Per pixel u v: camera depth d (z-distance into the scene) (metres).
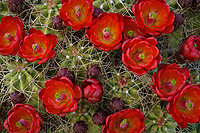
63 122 0.50
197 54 0.47
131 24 0.48
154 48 0.46
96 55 0.50
